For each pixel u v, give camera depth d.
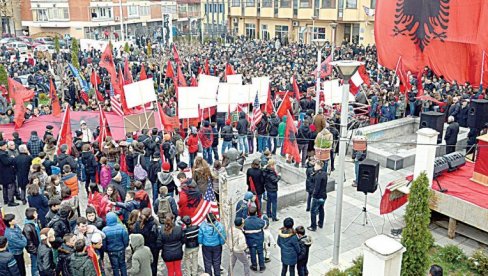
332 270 10.09
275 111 19.56
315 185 11.96
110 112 20.75
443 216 12.94
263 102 18.62
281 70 29.39
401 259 8.18
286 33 58.34
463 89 21.78
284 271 9.59
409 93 21.83
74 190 11.78
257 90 17.83
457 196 11.78
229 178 11.01
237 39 54.91
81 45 45.12
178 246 9.38
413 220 8.65
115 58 37.06
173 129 17.08
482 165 12.46
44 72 31.62
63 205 9.79
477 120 17.00
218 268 9.78
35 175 11.44
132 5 67.12
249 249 10.23
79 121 19.22
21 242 9.20
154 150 14.29
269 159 13.26
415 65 22.03
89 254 8.62
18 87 19.17
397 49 22.52
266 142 17.86
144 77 23.67
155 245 9.52
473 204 11.33
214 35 62.38
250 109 20.83
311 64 32.12
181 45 45.53
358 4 49.41
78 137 15.42
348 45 44.25
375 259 7.84
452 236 11.98
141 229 9.36
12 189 13.61
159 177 12.63
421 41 21.50
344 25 52.69
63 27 61.94
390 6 22.50
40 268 8.78
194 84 21.86
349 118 19.55
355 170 15.16
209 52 40.53
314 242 11.77
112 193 10.91
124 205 10.64
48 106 22.06
